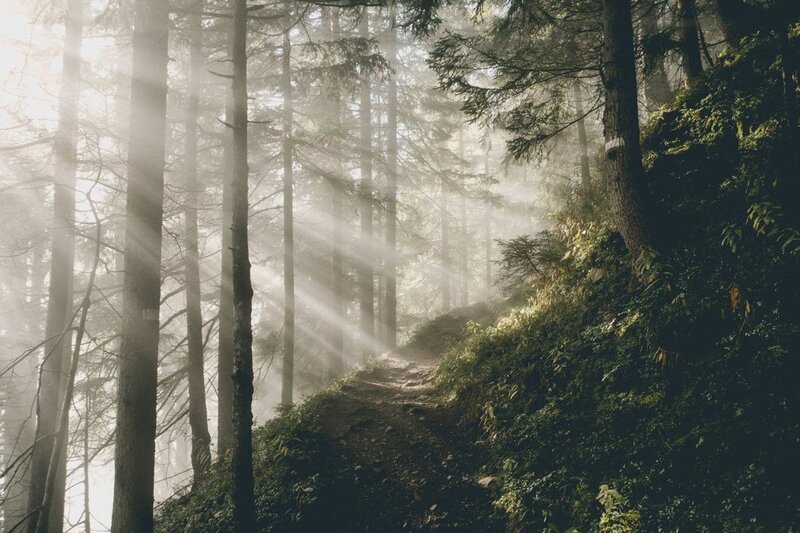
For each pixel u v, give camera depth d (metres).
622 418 5.81
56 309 10.70
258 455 8.67
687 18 10.23
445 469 7.34
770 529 3.62
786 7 7.26
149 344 7.32
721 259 5.91
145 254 7.43
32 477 9.89
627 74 7.23
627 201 7.16
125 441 7.02
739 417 4.61
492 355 9.79
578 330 8.00
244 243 6.95
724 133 7.64
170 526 8.15
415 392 11.13
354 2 8.75
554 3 9.63
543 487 5.64
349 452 8.24
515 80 8.62
